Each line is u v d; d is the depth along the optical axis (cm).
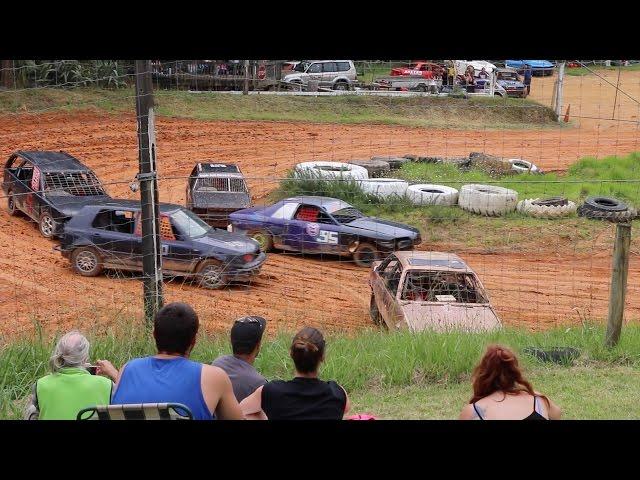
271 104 15975
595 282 7138
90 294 6228
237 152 13188
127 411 1803
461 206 8975
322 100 16325
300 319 5956
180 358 1919
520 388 1944
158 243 4047
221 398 1912
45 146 12850
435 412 3148
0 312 5719
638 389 3416
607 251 8006
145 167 3997
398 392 3453
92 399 2084
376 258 7625
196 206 8725
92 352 3666
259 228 7975
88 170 8650
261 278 7119
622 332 4281
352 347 3959
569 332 4388
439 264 5531
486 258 7850
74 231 6850
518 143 14550
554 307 6431
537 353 3869
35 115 14125
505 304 6481
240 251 6738
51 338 4116
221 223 8819
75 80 15338
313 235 7769
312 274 7325
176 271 6738
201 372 1897
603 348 3956
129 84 16012
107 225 6869
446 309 5153
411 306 5162
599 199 4088
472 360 3706
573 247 8106
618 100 18075
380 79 16925
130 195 10662
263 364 3709
